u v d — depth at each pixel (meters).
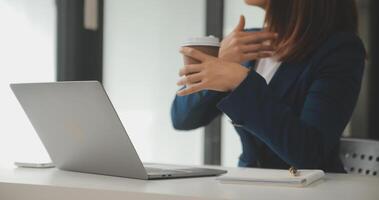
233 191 0.79
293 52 1.36
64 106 0.98
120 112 2.74
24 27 2.31
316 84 1.28
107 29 2.67
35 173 1.06
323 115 1.20
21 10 2.30
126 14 2.73
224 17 2.83
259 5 1.50
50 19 2.42
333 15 1.38
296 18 1.37
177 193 0.75
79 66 2.53
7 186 0.87
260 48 1.25
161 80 2.82
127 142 0.91
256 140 1.39
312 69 1.32
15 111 2.19
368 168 1.34
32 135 2.11
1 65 2.21
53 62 2.44
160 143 2.83
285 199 0.73
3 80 2.22
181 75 1.11
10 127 2.19
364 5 3.00
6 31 2.24
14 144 2.12
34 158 1.29
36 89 1.01
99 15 2.62
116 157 0.96
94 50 2.60
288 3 1.40
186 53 1.11
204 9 2.83
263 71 1.45
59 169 1.13
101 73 2.64
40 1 2.38
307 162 1.13
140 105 2.79
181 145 2.84
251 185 0.88
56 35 2.45
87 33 2.56
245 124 1.11
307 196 0.77
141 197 0.76
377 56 2.99
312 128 1.15
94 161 1.01
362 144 1.37
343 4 1.42
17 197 0.87
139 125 2.79
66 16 2.48
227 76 1.07
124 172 0.97
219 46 1.20
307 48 1.36
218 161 2.83
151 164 1.25
